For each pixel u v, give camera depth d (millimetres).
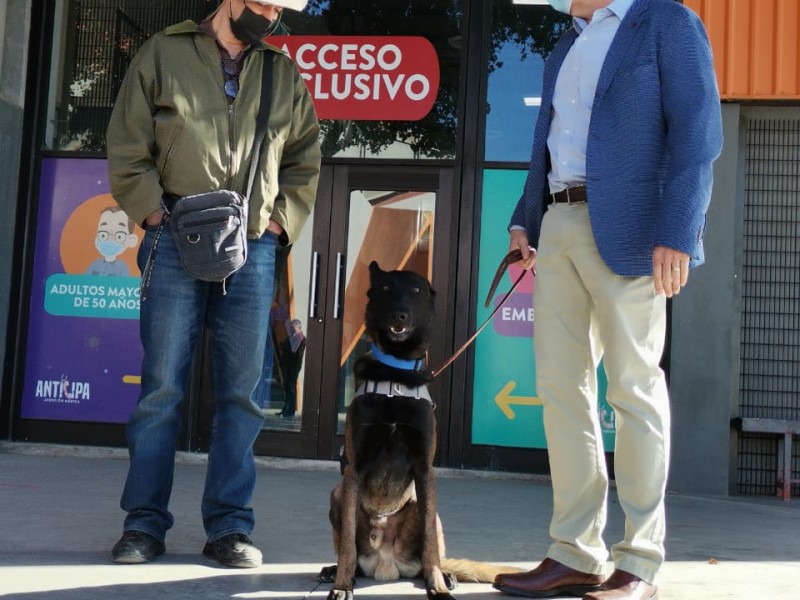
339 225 6672
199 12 6961
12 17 6887
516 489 5781
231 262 3250
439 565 3031
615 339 2863
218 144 3365
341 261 6648
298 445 6570
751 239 6445
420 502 3014
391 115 6695
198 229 3225
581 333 3057
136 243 6859
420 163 6621
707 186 2723
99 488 5070
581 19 3148
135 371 6781
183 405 6617
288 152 3676
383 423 3012
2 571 3033
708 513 5109
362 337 6617
